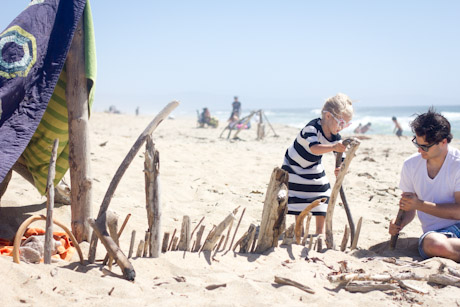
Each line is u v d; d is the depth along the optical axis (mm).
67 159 4145
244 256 3469
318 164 4262
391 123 40875
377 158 10992
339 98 3953
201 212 5102
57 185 4496
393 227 3859
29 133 3346
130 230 4133
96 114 30328
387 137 18875
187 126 23406
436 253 3564
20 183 5383
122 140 10016
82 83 3543
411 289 2939
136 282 2793
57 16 3564
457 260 3523
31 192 4980
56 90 3805
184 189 6195
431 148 3605
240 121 15773
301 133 4090
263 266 3303
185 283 2811
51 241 2912
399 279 3047
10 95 3303
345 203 4031
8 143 3254
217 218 4840
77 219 3529
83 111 3547
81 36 3557
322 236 4250
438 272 3248
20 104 3387
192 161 8500
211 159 8977
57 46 3504
